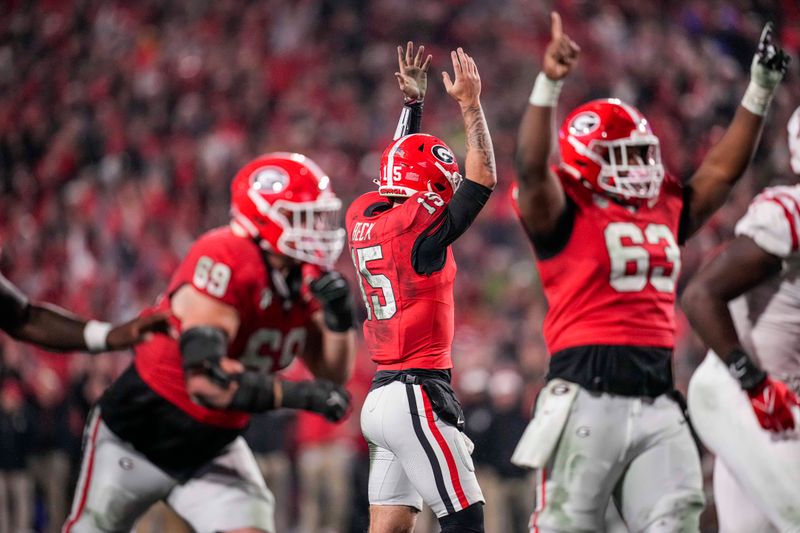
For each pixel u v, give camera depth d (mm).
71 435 37344
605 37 64312
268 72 66125
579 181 15211
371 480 15117
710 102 61188
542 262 15281
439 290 14453
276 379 14992
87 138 59750
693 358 36688
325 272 16172
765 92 15844
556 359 15062
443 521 14102
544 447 14609
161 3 72000
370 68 64812
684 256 43000
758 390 14344
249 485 16391
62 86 66688
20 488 36812
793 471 14789
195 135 60594
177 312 15578
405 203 14469
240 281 15391
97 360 37406
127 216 52188
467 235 51656
